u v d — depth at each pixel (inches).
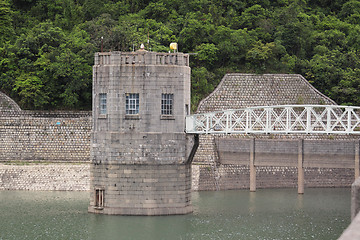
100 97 3683.6
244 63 6323.8
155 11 6589.6
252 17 6845.5
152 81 3609.7
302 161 4896.7
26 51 5679.1
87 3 6609.3
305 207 4224.9
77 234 3223.4
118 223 3437.5
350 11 7647.6
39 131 5137.8
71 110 5580.7
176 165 3612.2
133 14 6619.1
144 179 3577.8
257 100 5812.0
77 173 4798.2
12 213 3764.8
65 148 5113.2
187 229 3346.5
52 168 4815.5
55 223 3469.5
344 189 5339.6
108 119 3634.4
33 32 5999.0
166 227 3373.5
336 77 6269.7
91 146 3661.4
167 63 3651.6
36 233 3250.5
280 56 6525.6
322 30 7194.9
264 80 5895.7
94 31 6067.9
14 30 6259.8
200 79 5900.6
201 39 6314.0
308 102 5935.0
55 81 5620.1
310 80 6220.5
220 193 4931.1
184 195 3639.3
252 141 5049.2
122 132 3602.4
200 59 6117.1
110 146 3607.3
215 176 5157.5
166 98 3644.2
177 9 6835.6
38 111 5457.7
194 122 3634.4
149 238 3149.6
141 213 3582.7
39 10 6633.9
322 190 5231.3
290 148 4940.9
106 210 3619.6
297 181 5418.3
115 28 5866.1
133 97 3634.4
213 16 6761.8
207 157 5251.0
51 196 4458.7
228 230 3373.5
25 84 5442.9
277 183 5364.2
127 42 5792.3
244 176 5265.8
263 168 5349.4
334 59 6476.4
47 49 5753.0
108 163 3612.2
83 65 5620.1
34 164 4847.4
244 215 3846.0
